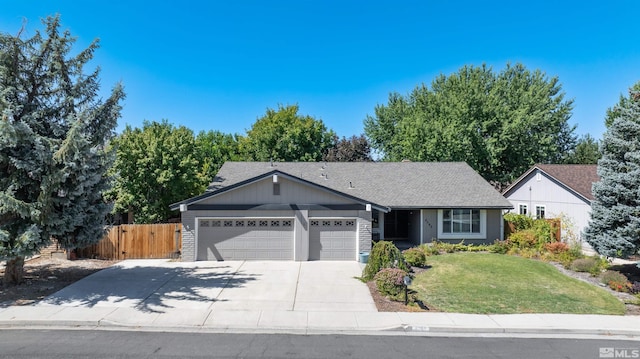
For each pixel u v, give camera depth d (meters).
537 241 20.05
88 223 12.80
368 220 17.84
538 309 11.07
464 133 33.59
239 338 8.80
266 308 10.79
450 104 35.75
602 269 15.46
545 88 36.88
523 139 34.69
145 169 23.50
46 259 16.92
